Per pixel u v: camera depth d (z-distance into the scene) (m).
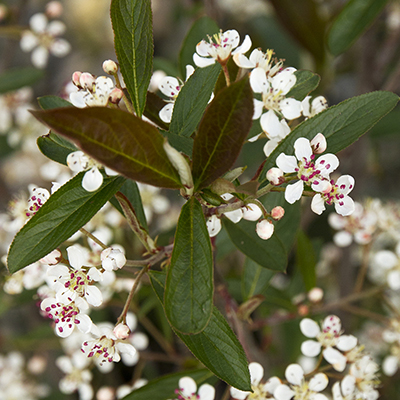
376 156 0.96
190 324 0.50
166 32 1.38
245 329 0.62
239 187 0.50
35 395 0.87
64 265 0.53
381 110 0.53
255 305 0.58
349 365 0.60
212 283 0.51
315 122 0.54
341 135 0.53
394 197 1.17
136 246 0.69
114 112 0.49
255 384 0.56
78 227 0.52
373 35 0.77
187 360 0.66
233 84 0.50
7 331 1.06
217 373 0.52
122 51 0.53
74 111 0.49
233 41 0.54
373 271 0.87
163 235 0.67
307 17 0.74
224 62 0.54
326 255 0.97
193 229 0.51
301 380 0.57
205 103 0.53
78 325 0.53
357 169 0.83
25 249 0.52
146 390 0.58
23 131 0.90
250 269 0.64
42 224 0.52
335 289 0.98
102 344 0.53
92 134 0.49
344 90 1.17
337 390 0.57
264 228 0.53
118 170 0.50
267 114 0.53
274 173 0.52
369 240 0.64
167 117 0.55
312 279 0.65
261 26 0.96
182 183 0.51
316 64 0.78
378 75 0.81
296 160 0.53
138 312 0.66
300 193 0.53
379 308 0.91
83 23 1.50
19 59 1.34
